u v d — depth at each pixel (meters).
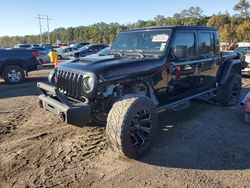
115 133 3.92
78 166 4.00
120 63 4.42
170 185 3.50
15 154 4.38
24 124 5.79
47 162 4.12
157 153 4.37
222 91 6.79
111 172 3.83
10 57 11.38
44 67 18.53
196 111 6.54
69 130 5.36
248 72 11.11
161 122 5.79
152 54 5.07
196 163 4.05
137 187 3.47
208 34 6.07
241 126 5.54
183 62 5.32
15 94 8.95
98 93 4.17
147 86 4.79
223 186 3.47
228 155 4.29
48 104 4.45
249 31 68.38
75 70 4.41
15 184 3.58
